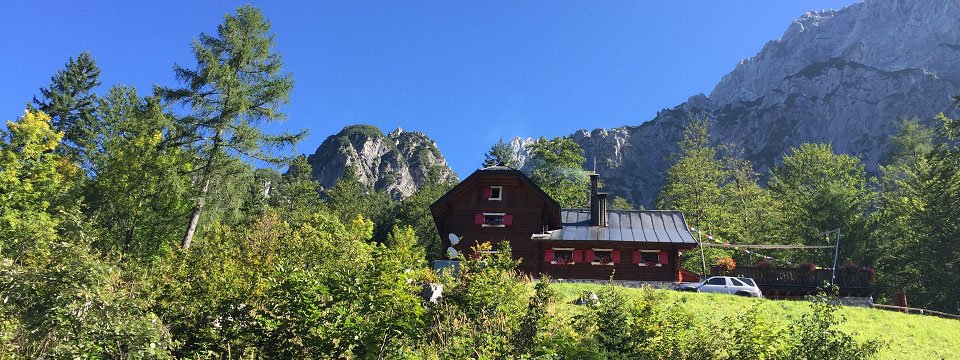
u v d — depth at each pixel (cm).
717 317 1877
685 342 1053
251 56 3105
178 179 3066
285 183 7156
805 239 4556
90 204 3033
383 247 1041
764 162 15938
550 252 3244
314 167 15450
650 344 1055
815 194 4781
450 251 1543
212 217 3133
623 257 3183
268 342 926
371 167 15438
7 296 799
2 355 794
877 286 4206
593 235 3259
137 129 3588
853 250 4294
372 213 6981
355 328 882
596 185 3544
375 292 918
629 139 18850
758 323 1033
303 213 5322
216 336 983
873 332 1847
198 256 1565
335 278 928
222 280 1266
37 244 992
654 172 17812
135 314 877
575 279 3167
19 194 2870
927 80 14850
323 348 882
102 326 796
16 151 3098
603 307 1111
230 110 2955
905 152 7250
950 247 3878
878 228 4462
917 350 1664
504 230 3353
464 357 1049
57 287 801
